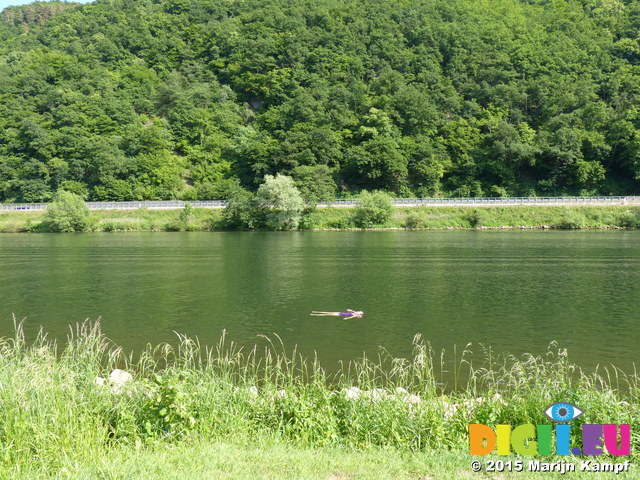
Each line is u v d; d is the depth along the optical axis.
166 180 123.31
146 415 11.85
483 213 99.69
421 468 10.13
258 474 9.65
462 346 23.55
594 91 148.75
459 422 12.02
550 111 140.00
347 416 12.48
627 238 72.81
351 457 10.62
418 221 96.12
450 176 127.56
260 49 175.50
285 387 13.99
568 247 61.91
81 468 9.73
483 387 18.11
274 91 159.88
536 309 30.45
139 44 193.88
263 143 128.00
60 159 126.75
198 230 97.62
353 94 147.88
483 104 151.12
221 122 147.25
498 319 28.22
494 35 176.50
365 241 72.44
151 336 25.36
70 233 93.19
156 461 10.08
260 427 12.19
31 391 12.20
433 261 51.00
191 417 11.55
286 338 24.95
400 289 36.78
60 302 33.03
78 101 147.25
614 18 186.50
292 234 86.62
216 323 27.75
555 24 186.88
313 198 99.19
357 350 23.05
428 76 156.00
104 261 52.34
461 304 31.94
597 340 24.30
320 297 34.25
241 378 17.06
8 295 35.25
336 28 182.25
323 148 123.75
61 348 23.48
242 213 96.06
